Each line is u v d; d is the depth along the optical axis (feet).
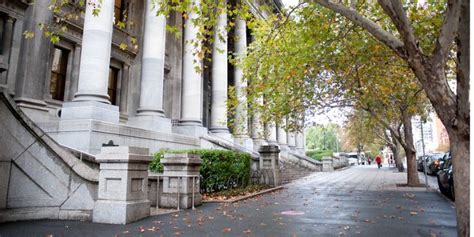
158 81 66.49
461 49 16.37
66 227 24.04
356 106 59.36
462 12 16.29
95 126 48.80
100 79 53.36
